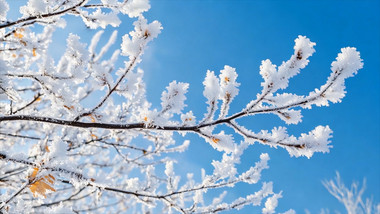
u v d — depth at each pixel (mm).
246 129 816
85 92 1468
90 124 867
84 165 1799
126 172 2025
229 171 1106
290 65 770
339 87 755
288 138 799
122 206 2275
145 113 849
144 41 819
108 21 921
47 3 901
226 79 810
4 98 884
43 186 794
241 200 1135
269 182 1165
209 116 823
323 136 786
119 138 1469
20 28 979
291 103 779
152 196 1055
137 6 903
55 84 899
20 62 1163
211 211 1111
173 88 827
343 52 748
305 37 763
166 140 1452
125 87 869
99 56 1611
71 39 882
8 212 824
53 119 879
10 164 1244
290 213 1118
